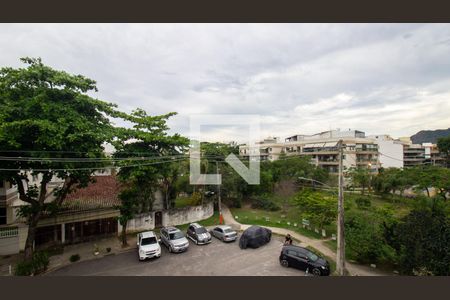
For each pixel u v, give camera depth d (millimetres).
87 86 12852
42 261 12078
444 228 10188
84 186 13750
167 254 14328
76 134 11109
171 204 23422
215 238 17156
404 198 27547
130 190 15672
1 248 14172
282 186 25312
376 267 12297
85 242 16453
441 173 25453
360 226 12789
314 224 18359
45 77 11555
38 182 20500
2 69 11102
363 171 33875
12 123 9711
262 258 13586
